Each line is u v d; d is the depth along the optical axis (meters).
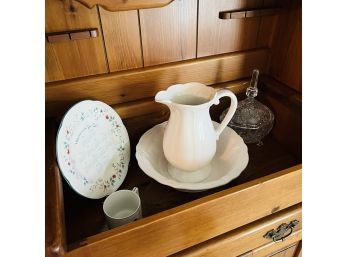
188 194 0.54
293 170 0.47
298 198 0.51
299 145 0.63
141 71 0.60
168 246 0.43
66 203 0.52
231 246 0.53
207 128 0.49
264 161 0.63
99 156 0.53
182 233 0.42
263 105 0.67
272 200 0.48
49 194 0.37
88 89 0.58
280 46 0.69
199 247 0.49
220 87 0.70
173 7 0.56
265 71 0.75
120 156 0.57
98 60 0.56
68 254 0.34
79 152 0.49
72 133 0.48
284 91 0.67
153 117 0.66
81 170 0.49
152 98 0.64
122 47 0.57
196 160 0.50
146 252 0.41
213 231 0.46
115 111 0.58
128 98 0.63
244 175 0.59
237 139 0.59
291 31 0.64
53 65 0.53
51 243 0.30
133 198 0.49
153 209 0.51
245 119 0.65
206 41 0.64
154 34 0.58
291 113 0.64
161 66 0.62
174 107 0.47
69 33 0.50
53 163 0.43
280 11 0.65
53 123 0.54
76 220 0.49
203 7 0.59
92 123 0.52
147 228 0.38
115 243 0.37
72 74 0.55
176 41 0.61
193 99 0.52
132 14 0.54
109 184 0.54
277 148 0.67
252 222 0.53
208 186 0.48
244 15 0.62
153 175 0.50
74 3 0.48
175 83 0.65
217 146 0.61
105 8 0.51
